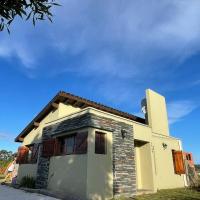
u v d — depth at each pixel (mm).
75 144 9695
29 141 13992
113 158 9695
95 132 9500
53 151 10695
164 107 15367
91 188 8367
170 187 13250
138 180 11820
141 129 12055
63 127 10672
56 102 12023
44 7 3938
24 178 12164
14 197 8633
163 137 14156
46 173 10664
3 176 19906
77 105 12547
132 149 10812
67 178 9312
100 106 12312
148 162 11961
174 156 14664
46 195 9336
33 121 13523
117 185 9359
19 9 3826
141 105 14758
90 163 8664
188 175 15047
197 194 10375
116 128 10375
